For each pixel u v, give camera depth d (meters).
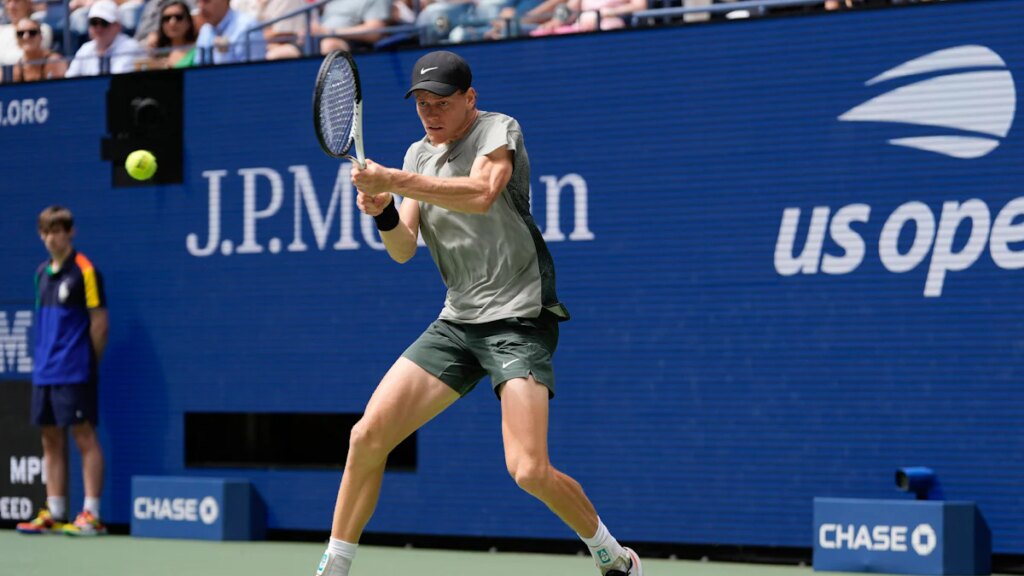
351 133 8.30
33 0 18.72
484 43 14.30
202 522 15.12
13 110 16.48
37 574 12.30
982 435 12.16
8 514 16.38
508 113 14.16
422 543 14.64
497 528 14.09
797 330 12.89
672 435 13.38
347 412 14.78
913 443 12.41
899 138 12.52
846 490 12.67
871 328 12.59
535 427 8.50
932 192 12.38
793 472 12.88
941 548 11.82
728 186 13.20
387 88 14.73
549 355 8.77
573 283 13.85
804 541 12.81
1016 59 12.09
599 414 13.69
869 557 12.16
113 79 15.73
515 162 8.57
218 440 16.06
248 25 16.70
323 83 8.00
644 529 13.48
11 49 18.48
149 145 15.64
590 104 13.79
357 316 14.78
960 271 12.28
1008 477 12.06
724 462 13.16
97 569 12.65
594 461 13.70
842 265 12.73
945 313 12.32
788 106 12.95
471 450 14.23
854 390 12.65
